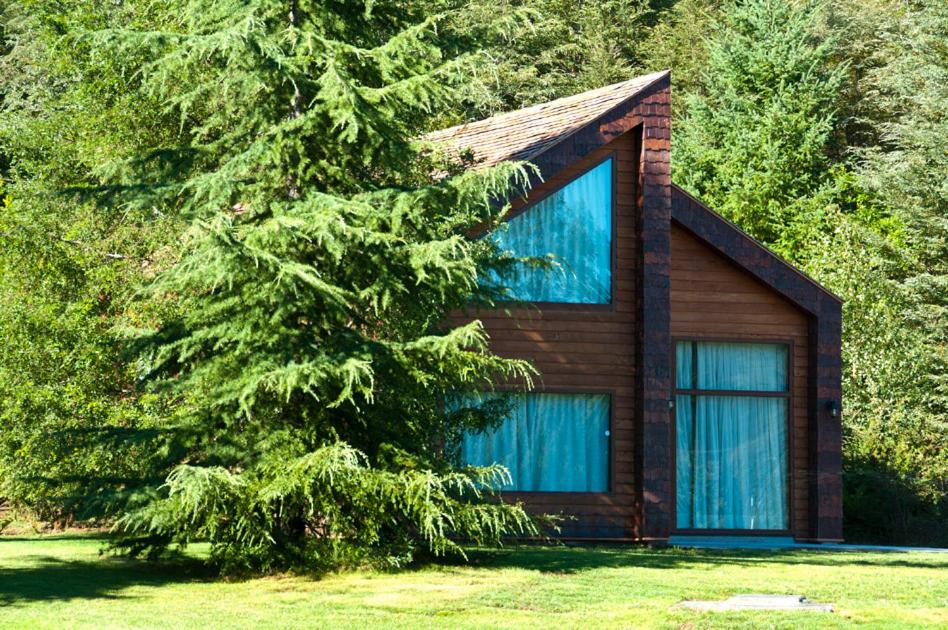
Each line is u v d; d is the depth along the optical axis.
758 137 41.44
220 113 15.16
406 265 13.88
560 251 19.56
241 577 13.25
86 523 18.47
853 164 41.72
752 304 20.89
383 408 14.23
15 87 29.12
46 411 18.39
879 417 28.16
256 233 13.06
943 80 36.97
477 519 13.94
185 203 14.56
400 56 14.46
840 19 45.84
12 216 20.03
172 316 19.09
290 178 14.49
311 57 14.31
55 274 20.00
